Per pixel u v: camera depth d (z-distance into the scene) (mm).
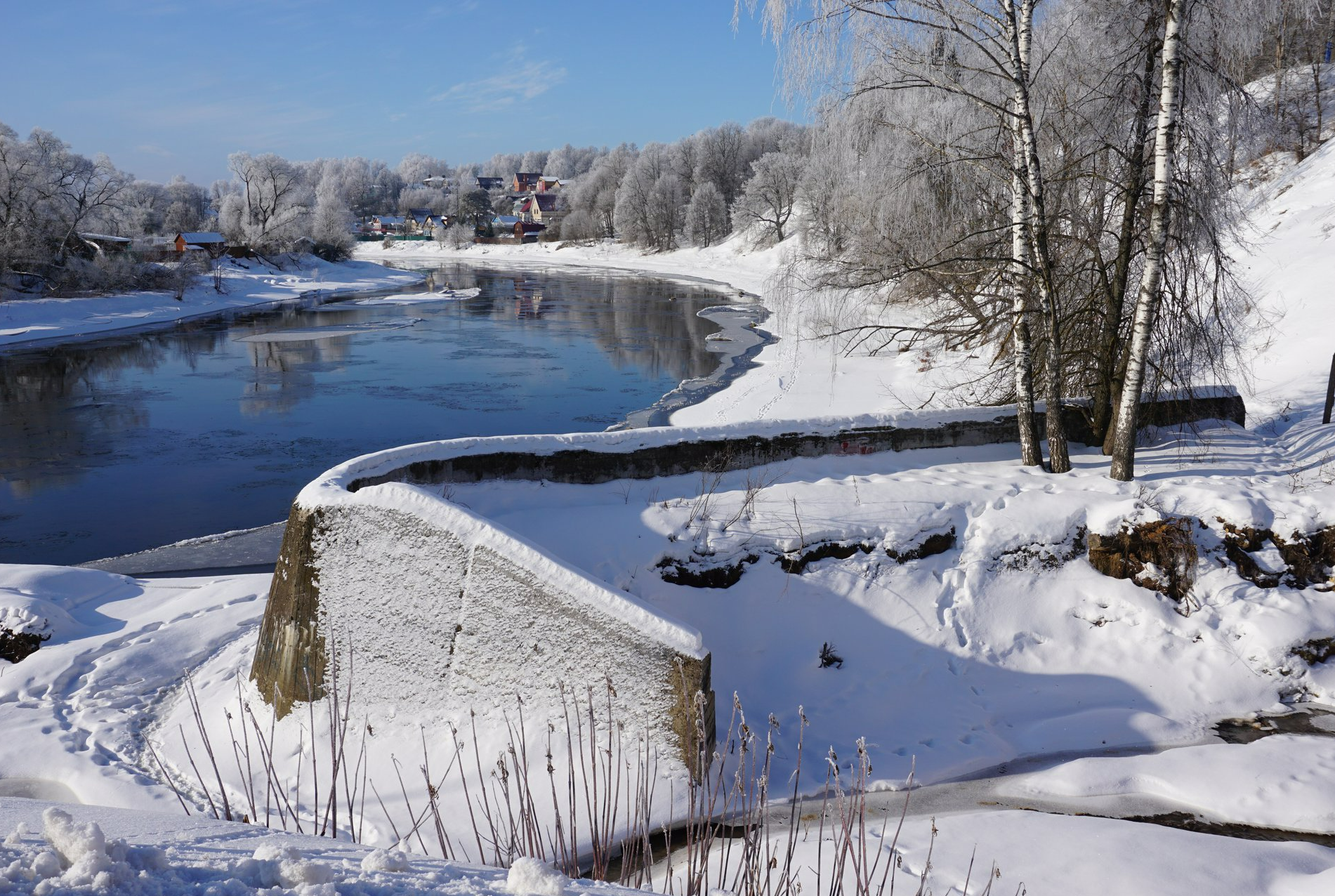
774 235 83312
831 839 5586
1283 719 7453
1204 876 5113
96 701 7828
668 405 22828
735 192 104500
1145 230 10477
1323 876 4969
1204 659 7953
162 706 7855
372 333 42406
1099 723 7344
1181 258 10266
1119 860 5254
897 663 7848
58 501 17016
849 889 4945
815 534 8367
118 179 65188
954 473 10125
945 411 10914
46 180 57781
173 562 12203
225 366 33406
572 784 3914
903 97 11023
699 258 92750
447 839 5766
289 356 35625
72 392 28547
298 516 7465
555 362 32781
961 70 10609
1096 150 10492
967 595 8375
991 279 11766
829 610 8094
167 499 17109
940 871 5156
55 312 47594
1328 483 9422
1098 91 10461
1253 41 9641
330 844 3170
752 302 54312
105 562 12242
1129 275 11242
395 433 22359
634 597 6648
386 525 7211
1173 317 10562
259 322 48000
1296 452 11102
